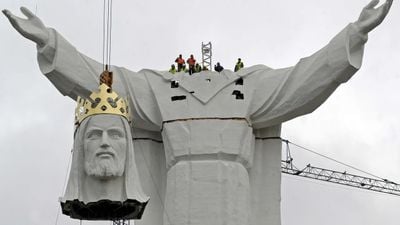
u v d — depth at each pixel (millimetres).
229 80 54312
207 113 53344
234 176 52500
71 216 43469
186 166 52688
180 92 54219
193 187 52312
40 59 51344
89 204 42719
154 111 54562
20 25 49969
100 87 44688
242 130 53094
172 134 53250
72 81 51594
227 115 53281
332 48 51250
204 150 52594
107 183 42875
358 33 50312
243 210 52375
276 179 54875
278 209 54312
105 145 42969
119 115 44125
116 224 52812
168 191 53094
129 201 42938
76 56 51906
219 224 51531
